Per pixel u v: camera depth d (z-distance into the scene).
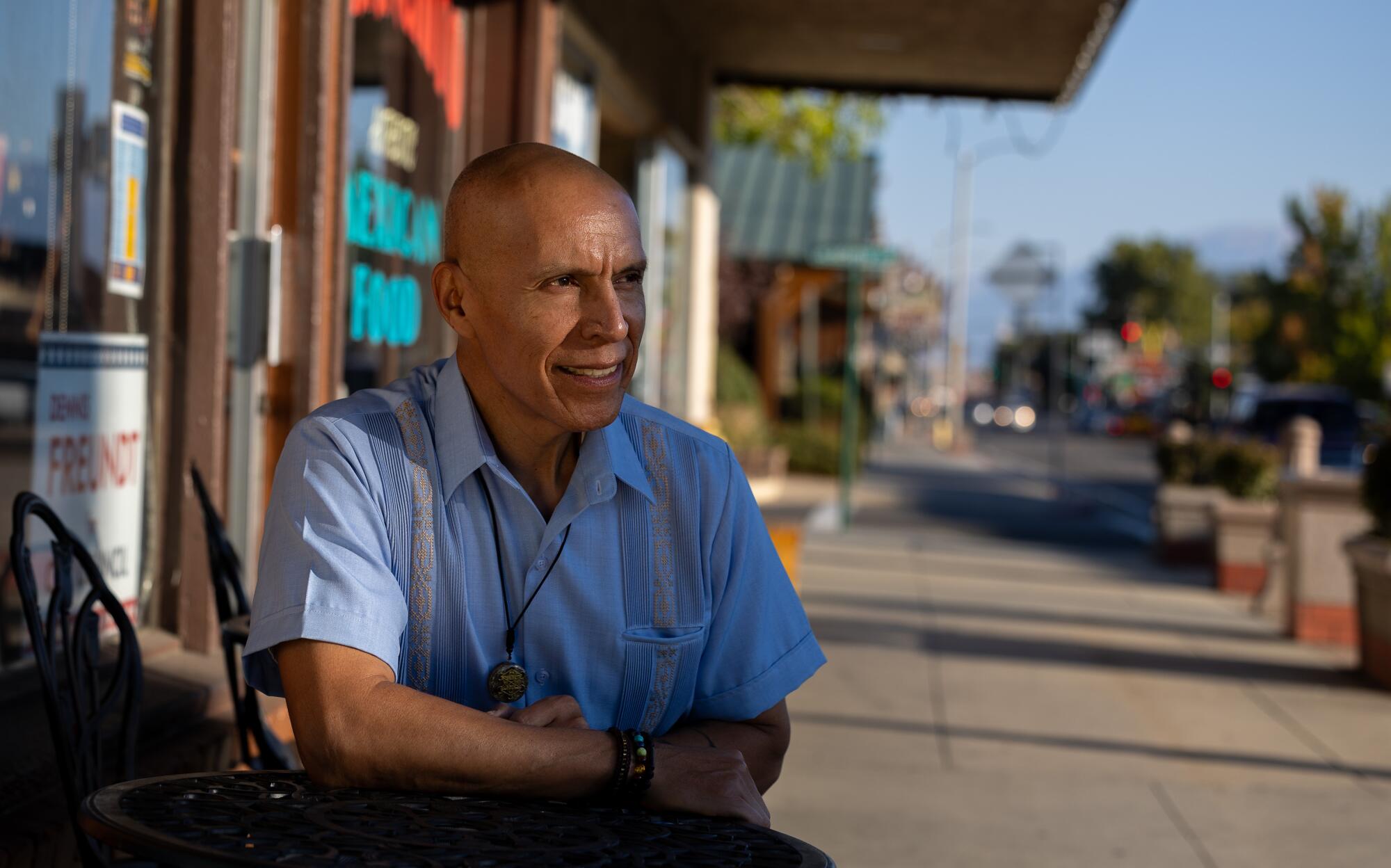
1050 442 57.50
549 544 1.93
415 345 5.41
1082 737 6.20
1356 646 8.88
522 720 1.83
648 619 2.00
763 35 11.10
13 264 2.91
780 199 25.88
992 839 4.72
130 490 3.32
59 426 3.05
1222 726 6.51
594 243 1.81
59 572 2.23
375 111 4.82
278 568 1.80
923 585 10.77
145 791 1.68
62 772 2.04
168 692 3.03
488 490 1.93
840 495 21.11
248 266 3.59
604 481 1.95
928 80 12.49
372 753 1.70
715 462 2.09
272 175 3.73
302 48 3.72
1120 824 4.95
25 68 2.95
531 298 1.82
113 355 3.24
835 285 27.42
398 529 1.89
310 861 1.42
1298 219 49.44
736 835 1.68
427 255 5.54
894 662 7.67
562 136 7.50
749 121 21.00
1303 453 11.52
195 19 3.42
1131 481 31.31
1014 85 12.34
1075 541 15.89
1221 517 11.18
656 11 9.76
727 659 2.09
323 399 3.84
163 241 3.42
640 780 1.75
